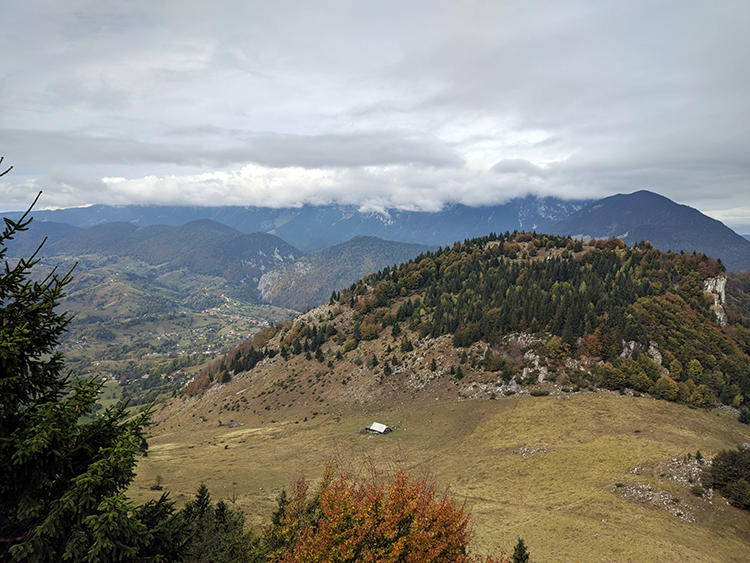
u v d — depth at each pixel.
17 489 14.53
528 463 89.06
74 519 14.62
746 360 132.75
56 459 14.43
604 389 118.56
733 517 64.81
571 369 127.62
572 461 86.06
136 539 15.02
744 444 86.38
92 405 16.11
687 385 115.06
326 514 29.23
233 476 93.81
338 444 114.62
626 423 99.62
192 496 77.62
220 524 40.47
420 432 115.75
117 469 14.77
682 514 65.94
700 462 77.25
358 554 27.19
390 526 26.94
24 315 14.92
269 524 46.91
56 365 15.84
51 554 14.07
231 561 36.59
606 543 58.97
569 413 108.12
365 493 30.75
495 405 120.94
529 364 133.25
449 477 87.75
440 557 27.94
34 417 14.47
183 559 17.20
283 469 99.06
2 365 14.05
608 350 127.56
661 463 79.50
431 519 28.05
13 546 13.70
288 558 31.91
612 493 73.31
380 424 121.38
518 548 41.88
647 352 127.81
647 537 60.22
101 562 14.04
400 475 30.70
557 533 62.25
